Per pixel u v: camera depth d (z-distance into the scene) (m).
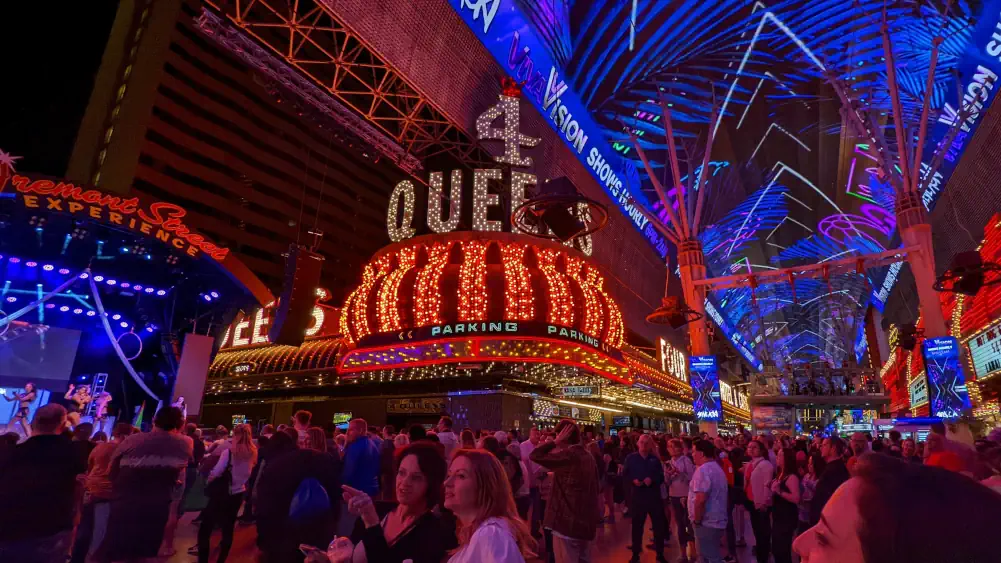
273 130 62.41
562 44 35.22
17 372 17.05
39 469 4.70
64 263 18.00
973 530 0.76
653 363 43.75
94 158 45.91
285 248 62.44
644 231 51.28
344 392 34.69
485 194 28.12
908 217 22.00
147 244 17.53
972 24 30.41
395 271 26.81
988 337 29.69
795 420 43.16
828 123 47.91
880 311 73.19
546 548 8.29
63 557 4.84
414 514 3.02
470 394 30.30
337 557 2.70
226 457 7.65
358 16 23.53
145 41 50.56
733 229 63.50
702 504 6.63
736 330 85.00
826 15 39.97
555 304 25.25
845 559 0.96
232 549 9.05
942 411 19.16
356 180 71.62
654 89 44.03
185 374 18.39
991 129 30.12
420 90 27.12
